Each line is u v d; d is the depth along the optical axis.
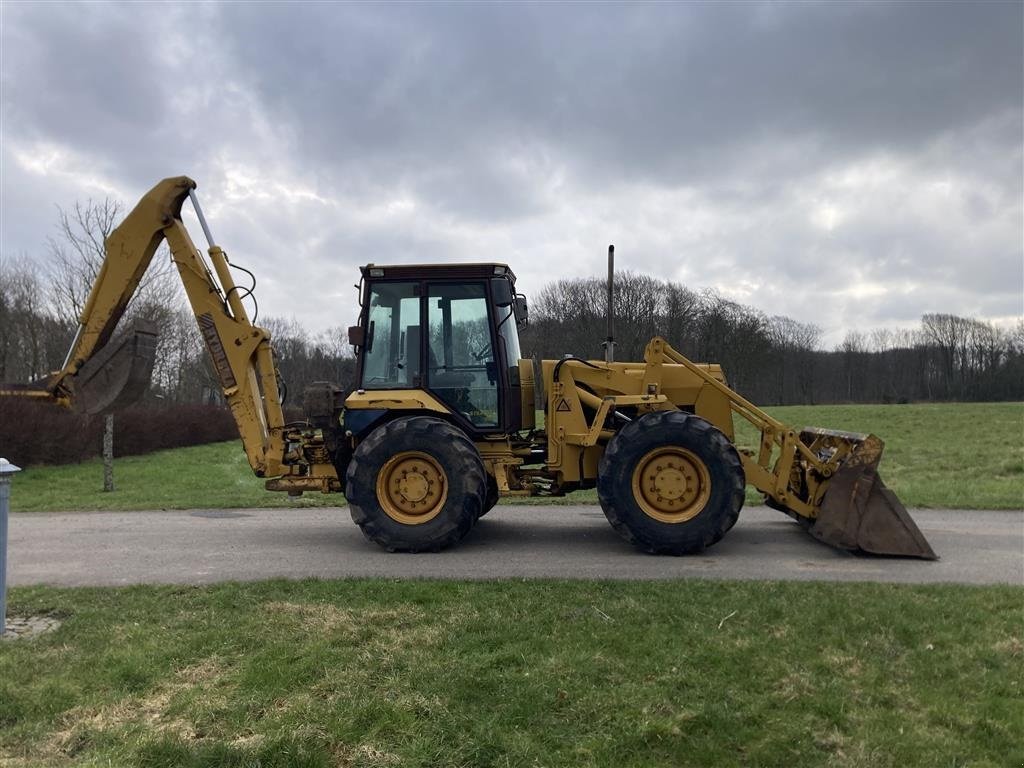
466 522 6.86
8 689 3.58
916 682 3.64
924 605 4.80
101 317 7.49
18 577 6.07
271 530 8.38
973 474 13.62
